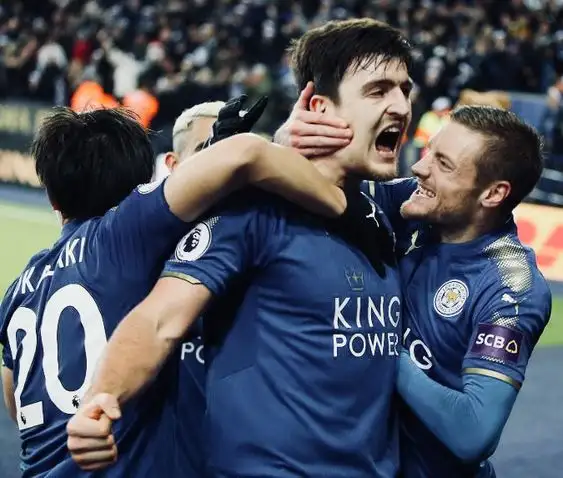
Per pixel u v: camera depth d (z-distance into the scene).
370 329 2.23
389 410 2.34
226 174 2.04
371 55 2.16
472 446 2.28
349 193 2.28
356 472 2.21
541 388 6.44
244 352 2.19
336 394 2.18
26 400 2.39
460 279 2.46
